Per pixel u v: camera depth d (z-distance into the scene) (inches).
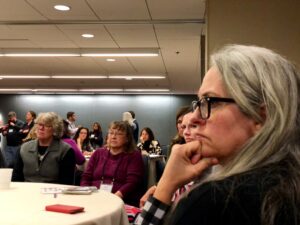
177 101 567.5
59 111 572.7
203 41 238.5
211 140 28.2
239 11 159.3
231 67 27.1
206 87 28.3
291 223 21.6
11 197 78.8
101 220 62.5
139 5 187.5
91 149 304.3
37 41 261.9
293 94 26.0
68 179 132.4
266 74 26.1
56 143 134.5
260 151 24.9
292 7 157.2
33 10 196.7
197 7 188.9
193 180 30.3
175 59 313.4
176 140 111.5
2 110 574.9
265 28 157.9
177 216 23.7
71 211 63.8
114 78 422.6
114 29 229.9
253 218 21.9
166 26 221.5
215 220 22.4
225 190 22.9
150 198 31.5
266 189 22.5
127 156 135.5
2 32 238.7
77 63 335.0
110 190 130.3
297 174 23.4
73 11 197.8
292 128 25.2
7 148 366.3
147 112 567.8
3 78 431.5
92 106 572.1
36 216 61.3
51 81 453.4
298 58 155.5
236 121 27.2
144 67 352.2
